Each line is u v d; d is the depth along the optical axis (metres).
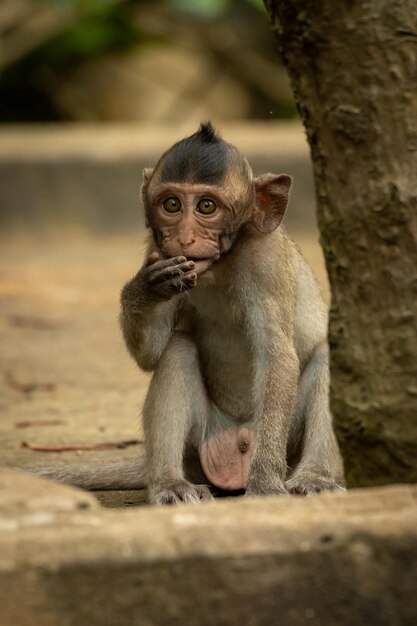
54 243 33.97
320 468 11.33
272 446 11.20
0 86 45.56
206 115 45.91
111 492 11.97
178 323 12.14
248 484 11.02
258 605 7.13
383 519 7.33
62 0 44.78
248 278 11.73
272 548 7.15
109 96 45.84
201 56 46.94
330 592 7.18
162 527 7.25
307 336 12.34
